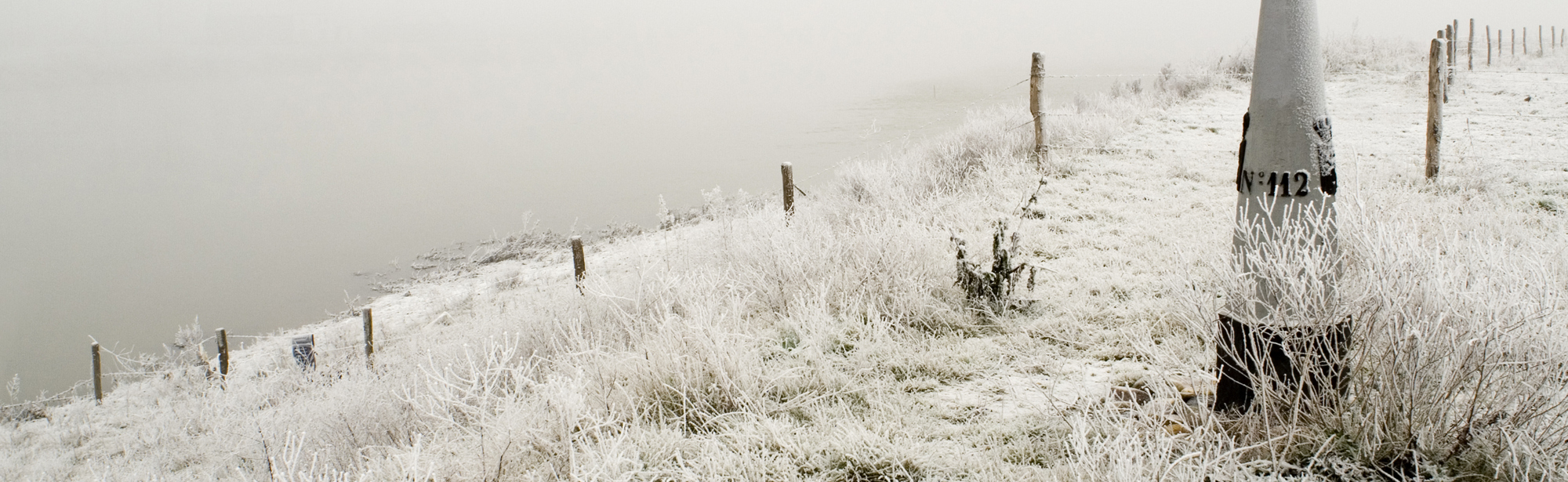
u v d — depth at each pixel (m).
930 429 3.50
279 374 9.01
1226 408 3.11
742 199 8.86
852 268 5.64
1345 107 14.61
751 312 5.59
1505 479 2.47
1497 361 2.54
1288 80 2.80
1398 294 2.72
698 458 3.38
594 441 3.51
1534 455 2.35
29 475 8.52
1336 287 2.80
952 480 3.03
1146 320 4.56
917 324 5.07
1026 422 3.44
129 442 8.48
